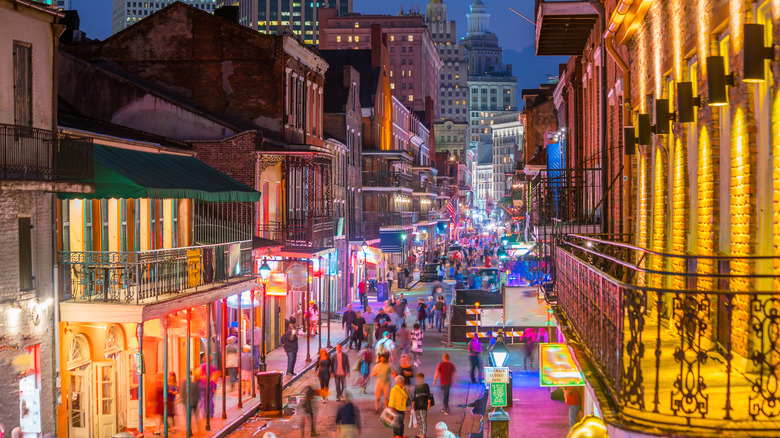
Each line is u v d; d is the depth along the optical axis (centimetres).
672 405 621
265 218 3241
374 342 3391
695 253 1001
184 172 2223
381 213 6188
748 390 692
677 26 1045
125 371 2027
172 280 2003
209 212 2780
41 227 1719
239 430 2027
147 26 3625
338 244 4600
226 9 3781
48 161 1727
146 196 1819
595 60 2250
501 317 2834
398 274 5647
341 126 4953
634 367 679
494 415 1714
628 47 1513
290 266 3170
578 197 2017
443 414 2200
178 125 3194
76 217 1878
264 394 2181
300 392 2512
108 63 3647
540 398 2322
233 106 3588
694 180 998
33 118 1719
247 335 2948
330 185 4319
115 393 1961
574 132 2927
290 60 3691
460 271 6725
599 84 2248
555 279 1666
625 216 1656
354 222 5231
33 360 1688
